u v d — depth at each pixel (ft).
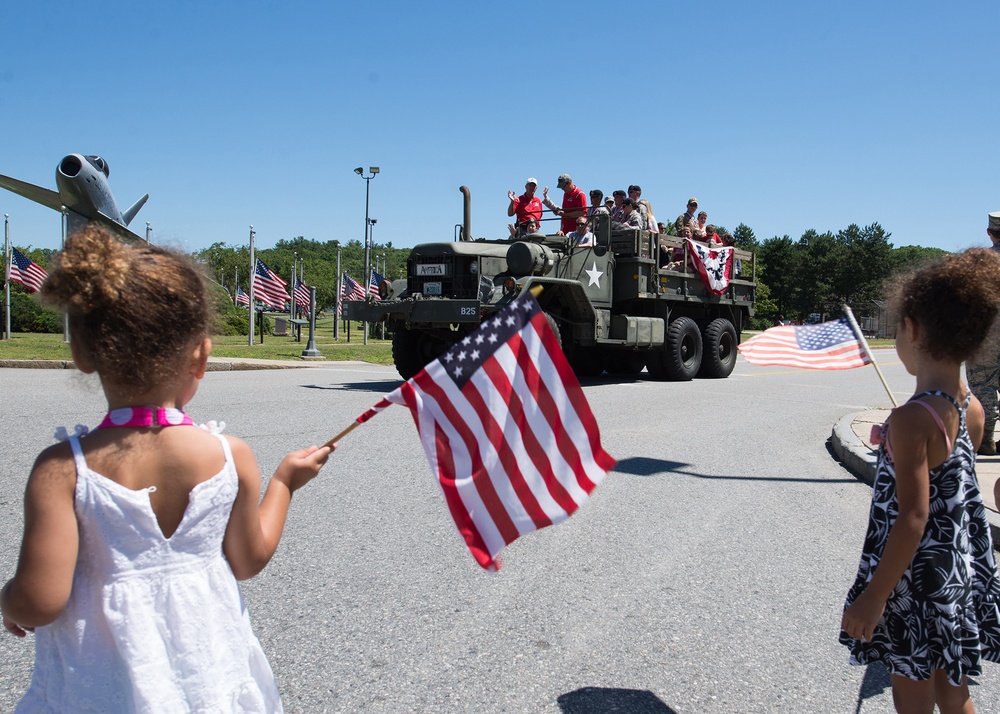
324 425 26.22
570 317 42.86
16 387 33.91
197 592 5.00
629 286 44.65
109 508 4.74
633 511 17.17
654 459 22.77
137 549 4.84
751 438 26.84
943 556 6.89
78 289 4.73
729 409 33.83
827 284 276.62
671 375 47.70
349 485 18.34
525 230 46.39
